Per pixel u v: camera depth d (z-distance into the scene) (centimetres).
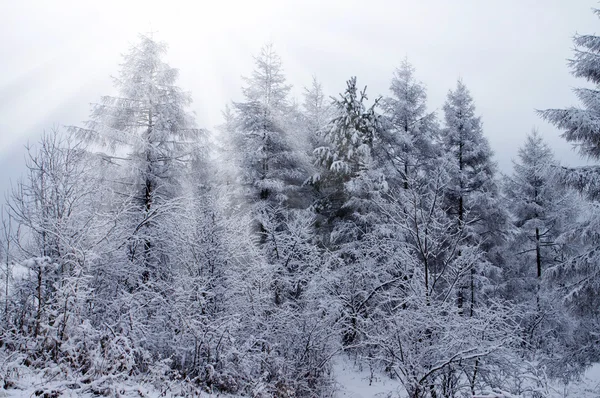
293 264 1052
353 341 983
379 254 1105
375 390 871
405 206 872
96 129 1299
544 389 534
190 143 1452
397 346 675
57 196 717
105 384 406
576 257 1012
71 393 380
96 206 880
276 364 721
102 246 748
